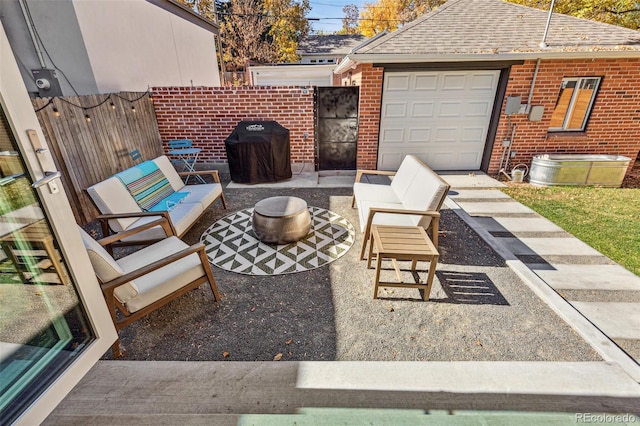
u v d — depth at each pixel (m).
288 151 6.21
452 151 6.59
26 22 4.80
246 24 18.78
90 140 4.53
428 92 6.09
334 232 4.16
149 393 1.94
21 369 1.51
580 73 5.53
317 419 1.71
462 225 4.31
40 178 1.51
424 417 1.73
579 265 3.34
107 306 2.10
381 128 6.42
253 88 6.44
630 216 4.48
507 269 3.30
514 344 2.34
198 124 6.64
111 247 3.39
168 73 7.85
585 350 2.27
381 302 2.85
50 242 1.61
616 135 5.95
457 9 6.46
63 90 5.23
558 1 8.42
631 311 2.65
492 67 5.63
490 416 1.74
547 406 1.82
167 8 7.09
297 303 2.85
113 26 5.68
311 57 19.95
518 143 6.14
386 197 4.12
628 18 8.43
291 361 2.19
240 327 2.56
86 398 1.91
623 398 1.88
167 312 2.73
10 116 1.38
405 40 5.68
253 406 1.85
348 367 2.14
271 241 3.82
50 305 1.66
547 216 4.54
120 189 3.61
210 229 4.30
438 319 2.62
